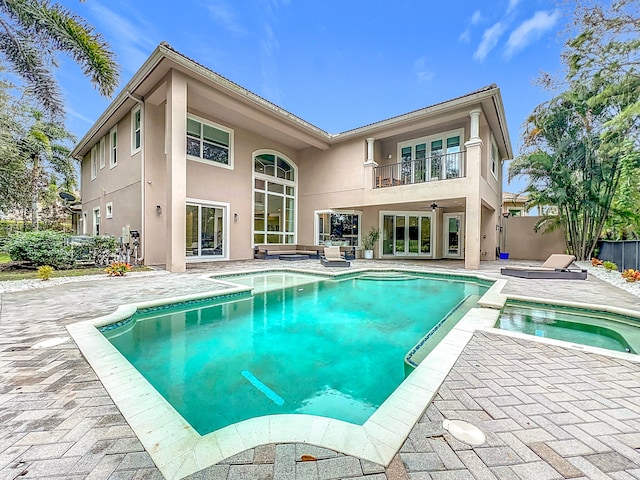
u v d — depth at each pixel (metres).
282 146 16.52
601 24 8.82
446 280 9.83
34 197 17.69
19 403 2.34
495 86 10.47
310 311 6.46
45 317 4.62
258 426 2.06
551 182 13.83
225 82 10.81
